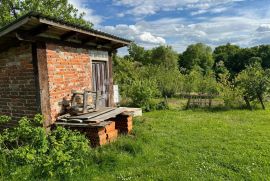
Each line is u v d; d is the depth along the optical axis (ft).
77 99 24.26
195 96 51.11
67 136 17.78
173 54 153.79
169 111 41.96
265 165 17.19
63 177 14.94
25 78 21.15
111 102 32.27
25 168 14.73
